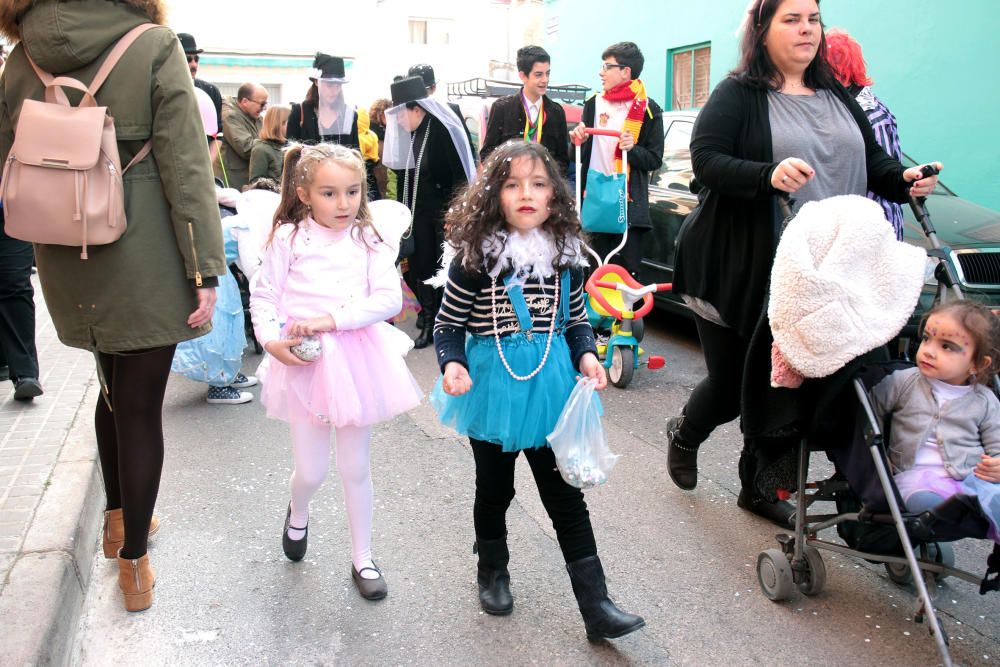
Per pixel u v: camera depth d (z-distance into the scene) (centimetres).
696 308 352
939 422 277
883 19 852
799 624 297
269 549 352
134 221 276
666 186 698
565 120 678
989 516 251
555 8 1452
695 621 299
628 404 540
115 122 270
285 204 304
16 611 267
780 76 328
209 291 288
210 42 2464
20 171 263
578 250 277
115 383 291
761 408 298
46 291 287
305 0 2545
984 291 507
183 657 280
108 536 337
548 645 286
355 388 297
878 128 389
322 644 287
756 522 374
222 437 482
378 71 2653
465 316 279
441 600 313
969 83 779
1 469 376
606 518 378
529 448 281
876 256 274
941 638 247
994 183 771
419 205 659
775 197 321
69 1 265
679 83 1195
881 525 281
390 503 393
